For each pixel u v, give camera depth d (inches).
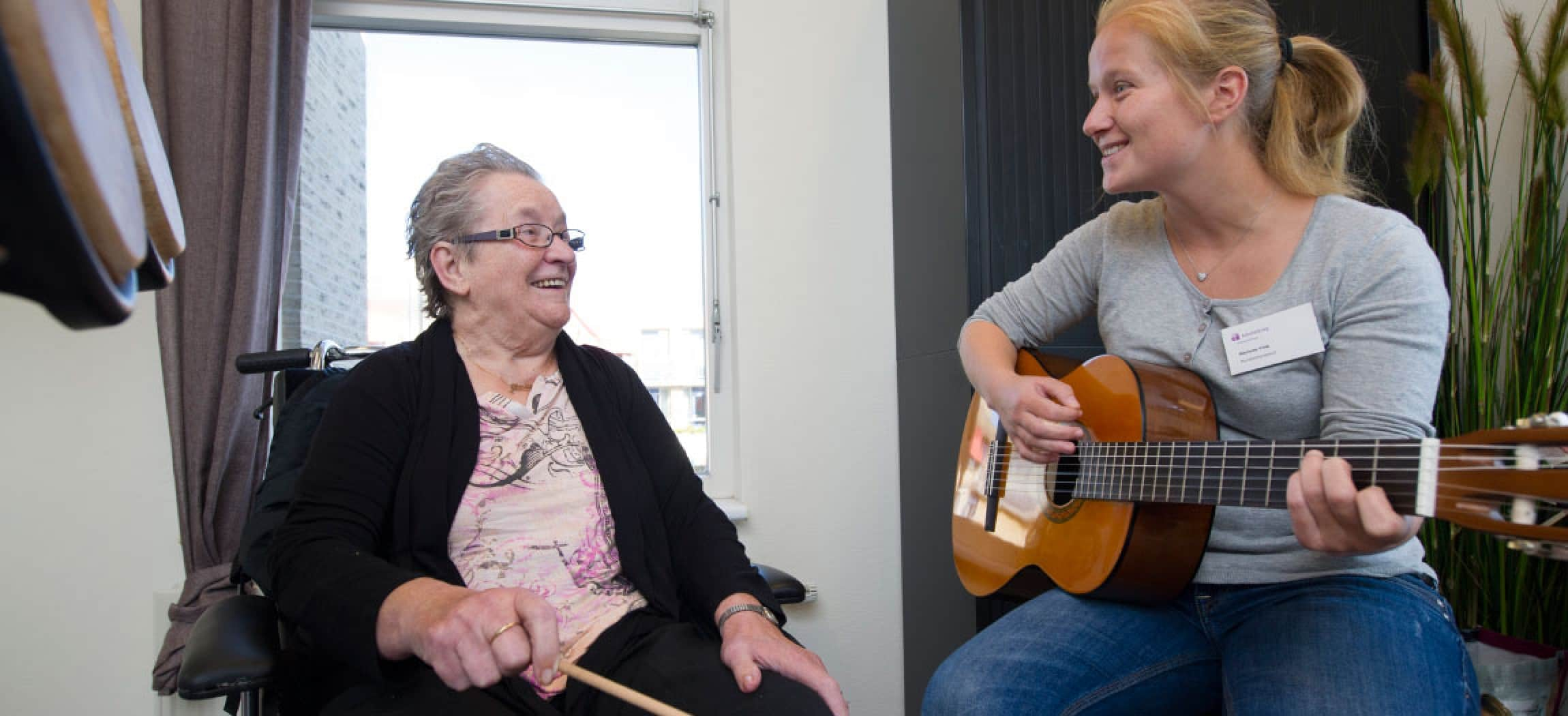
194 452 71.9
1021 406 49.5
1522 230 75.3
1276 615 40.6
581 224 87.9
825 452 86.0
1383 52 74.4
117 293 9.9
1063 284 54.6
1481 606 70.4
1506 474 28.1
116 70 11.8
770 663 42.2
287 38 76.6
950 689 46.3
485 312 50.6
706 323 88.9
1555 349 69.3
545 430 49.5
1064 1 71.6
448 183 51.9
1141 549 43.5
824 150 87.4
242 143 73.9
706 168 88.4
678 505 53.4
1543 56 72.7
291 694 44.2
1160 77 41.6
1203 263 45.6
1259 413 42.4
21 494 74.3
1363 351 37.8
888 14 89.0
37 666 74.1
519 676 42.4
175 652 67.1
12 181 7.7
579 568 47.4
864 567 86.2
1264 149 42.7
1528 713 58.9
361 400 46.7
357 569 40.1
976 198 70.5
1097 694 44.8
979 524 58.5
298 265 83.5
